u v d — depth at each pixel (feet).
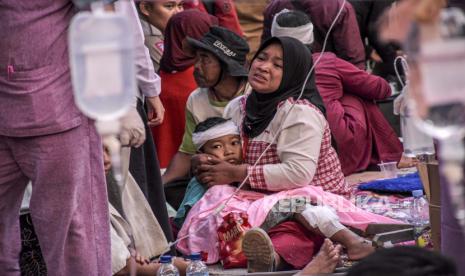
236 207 27.04
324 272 24.43
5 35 19.36
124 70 10.85
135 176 26.61
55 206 20.22
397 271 11.07
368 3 40.14
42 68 19.58
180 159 31.68
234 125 28.55
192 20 33.42
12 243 21.88
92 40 10.75
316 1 37.42
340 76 34.99
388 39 11.59
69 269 20.74
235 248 26.43
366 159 35.27
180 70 33.86
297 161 27.22
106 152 24.14
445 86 10.42
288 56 27.61
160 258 25.40
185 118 32.91
